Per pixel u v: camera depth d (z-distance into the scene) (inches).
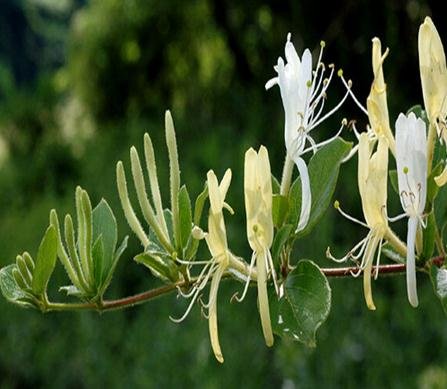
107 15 73.4
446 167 11.8
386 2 49.6
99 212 12.9
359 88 50.0
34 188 64.7
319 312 11.3
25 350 45.6
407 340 37.5
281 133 52.5
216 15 62.2
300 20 54.4
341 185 45.4
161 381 39.8
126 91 73.4
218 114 62.7
